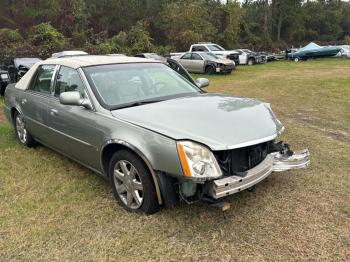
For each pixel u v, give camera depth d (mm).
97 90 4133
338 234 3352
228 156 3338
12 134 6668
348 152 5543
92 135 3982
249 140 3375
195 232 3416
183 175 3154
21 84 5660
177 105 3945
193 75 20125
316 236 3324
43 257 3133
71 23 34719
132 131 3531
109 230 3484
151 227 3504
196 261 3039
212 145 3195
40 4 34875
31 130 5473
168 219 3615
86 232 3463
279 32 63344
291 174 4656
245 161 3479
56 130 4668
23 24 34188
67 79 4570
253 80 16859
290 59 36469
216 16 46250
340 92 12094
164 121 3529
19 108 5605
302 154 3922
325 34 73938
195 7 39656
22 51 25875
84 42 33531
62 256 3137
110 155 3979
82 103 4051
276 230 3426
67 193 4246
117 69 4523
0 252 3205
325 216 3652
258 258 3051
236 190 3260
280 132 3854
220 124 3500
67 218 3707
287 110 9102
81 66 4414
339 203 3910
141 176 3521
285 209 3789
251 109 3961
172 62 5605
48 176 4734
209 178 3127
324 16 73375
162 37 43969
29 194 4242
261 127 3623
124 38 35562
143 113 3738
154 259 3074
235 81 16594
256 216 3660
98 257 3109
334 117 8148
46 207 3930
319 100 10547
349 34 79562
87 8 42062
